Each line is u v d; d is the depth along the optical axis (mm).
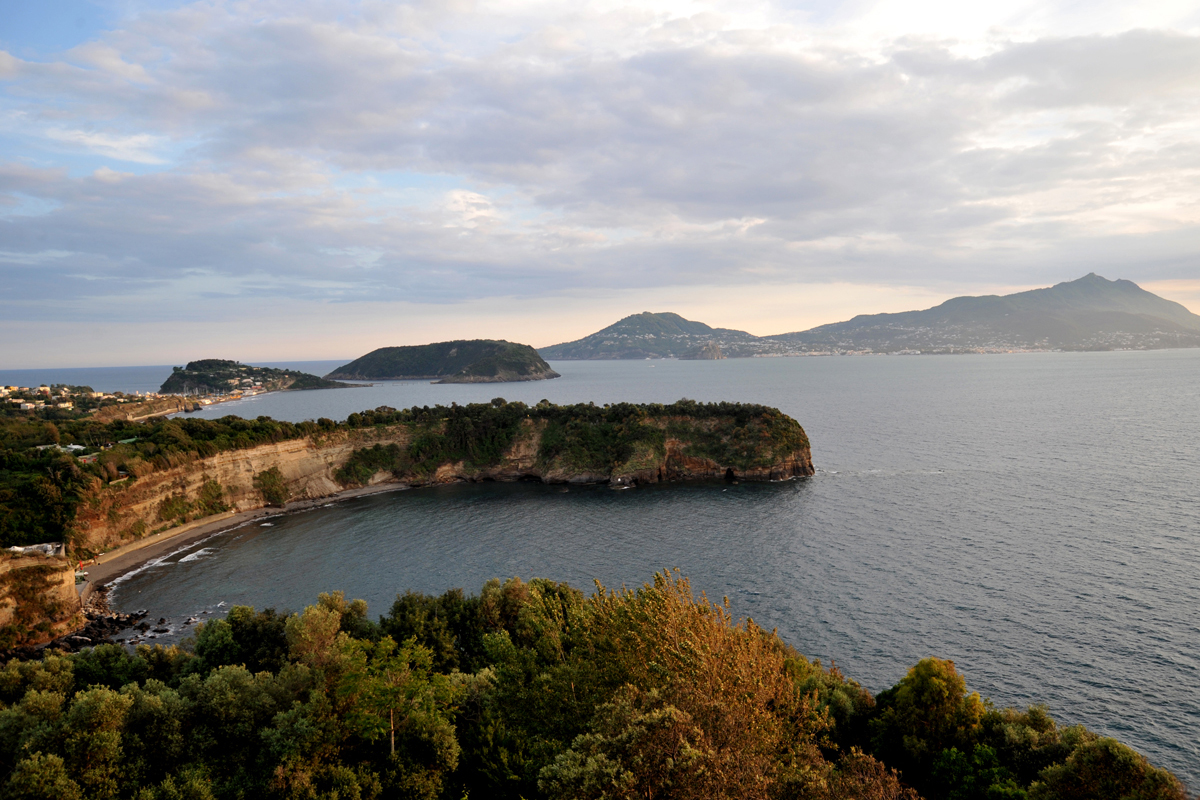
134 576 95562
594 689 32688
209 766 32469
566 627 51094
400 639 53844
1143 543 89000
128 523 109438
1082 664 58656
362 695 35469
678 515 121250
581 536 109375
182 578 94000
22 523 95438
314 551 105750
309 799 29641
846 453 174375
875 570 83750
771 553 93625
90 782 28906
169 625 77938
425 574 92688
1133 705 52625
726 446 161750
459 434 173625
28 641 74125
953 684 41625
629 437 164500
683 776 19078
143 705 33969
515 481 168625
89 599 86812
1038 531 96688
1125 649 60688
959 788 35438
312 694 35531
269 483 140250
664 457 162000
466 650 57062
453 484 166500
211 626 52250
